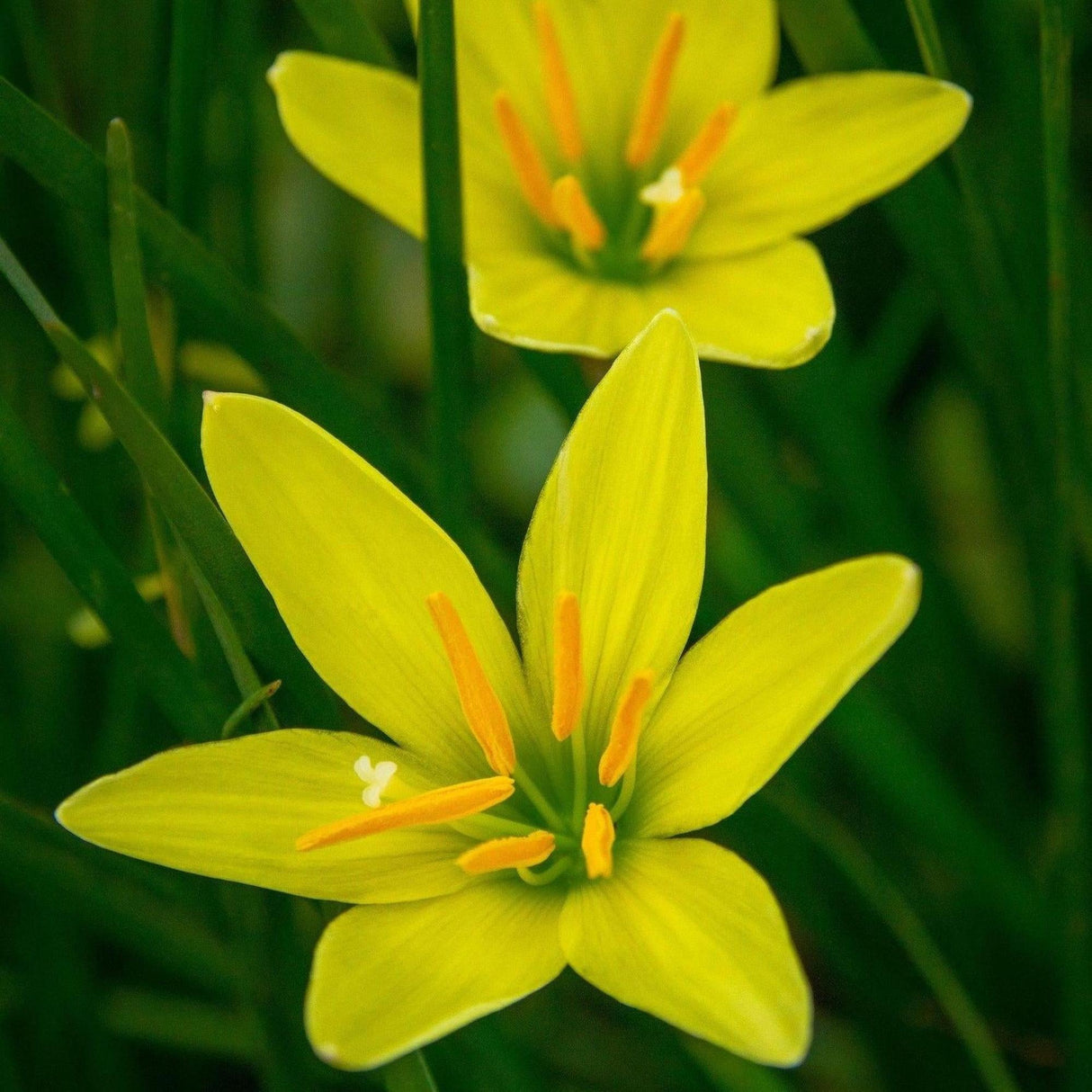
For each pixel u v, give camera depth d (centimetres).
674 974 33
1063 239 36
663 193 36
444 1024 33
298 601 34
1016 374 38
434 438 36
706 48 38
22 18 38
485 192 37
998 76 39
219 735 35
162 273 36
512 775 35
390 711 34
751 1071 37
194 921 37
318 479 34
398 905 34
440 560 34
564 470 34
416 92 37
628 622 34
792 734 33
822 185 37
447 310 36
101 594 35
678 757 34
